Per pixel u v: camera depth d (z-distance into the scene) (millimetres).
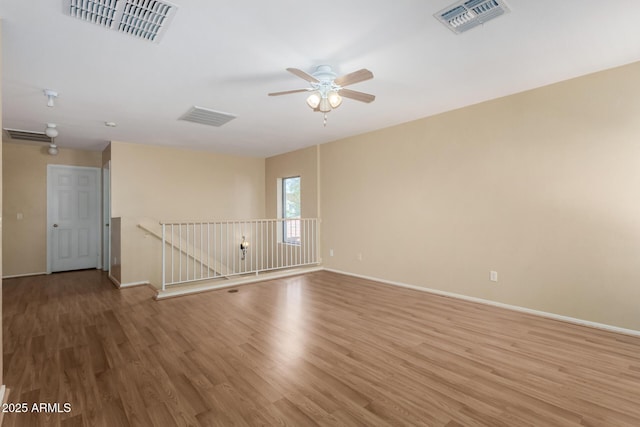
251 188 7047
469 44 2391
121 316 3420
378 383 2084
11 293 4398
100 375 2197
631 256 2787
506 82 3135
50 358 2449
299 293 4281
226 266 6176
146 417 1761
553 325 3055
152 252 5066
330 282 4883
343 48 2418
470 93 3416
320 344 2678
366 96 2762
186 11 1942
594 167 2955
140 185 5594
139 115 3943
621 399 1899
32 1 1817
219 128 4625
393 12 1991
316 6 1916
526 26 2162
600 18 2076
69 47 2334
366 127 4727
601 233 2932
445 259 4090
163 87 3096
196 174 6266
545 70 2871
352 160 5281
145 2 1853
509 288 3527
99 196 6215
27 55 2441
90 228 6145
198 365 2332
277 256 6812
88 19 2002
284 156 6648
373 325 3100
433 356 2451
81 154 6023
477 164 3754
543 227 3273
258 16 2008
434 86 3201
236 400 1911
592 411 1792
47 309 3676
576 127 3047
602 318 2936
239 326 3100
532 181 3334
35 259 5617
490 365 2305
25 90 3107
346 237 5414
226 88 3143
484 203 3705
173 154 5980
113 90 3148
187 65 2650
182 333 2938
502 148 3543
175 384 2082
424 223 4305
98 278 5352
